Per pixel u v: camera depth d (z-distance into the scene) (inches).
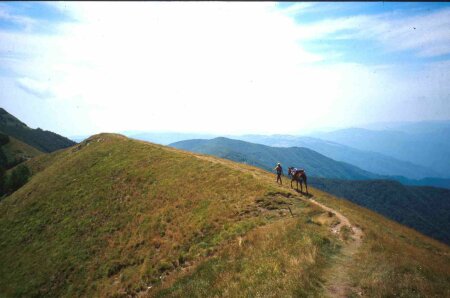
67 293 1051.9
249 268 639.8
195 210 1180.5
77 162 2297.0
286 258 630.5
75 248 1290.6
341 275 564.1
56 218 1621.6
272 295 489.1
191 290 635.5
